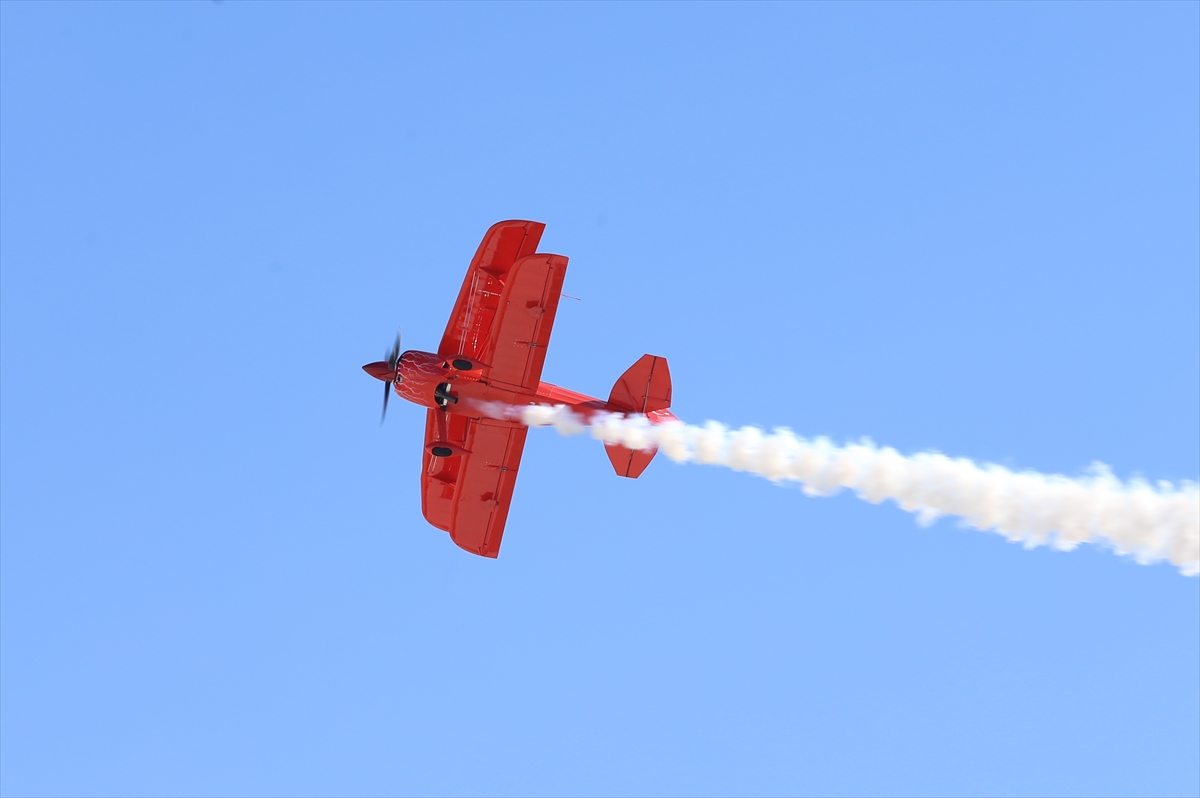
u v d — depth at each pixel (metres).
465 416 72.81
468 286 69.62
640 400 75.56
